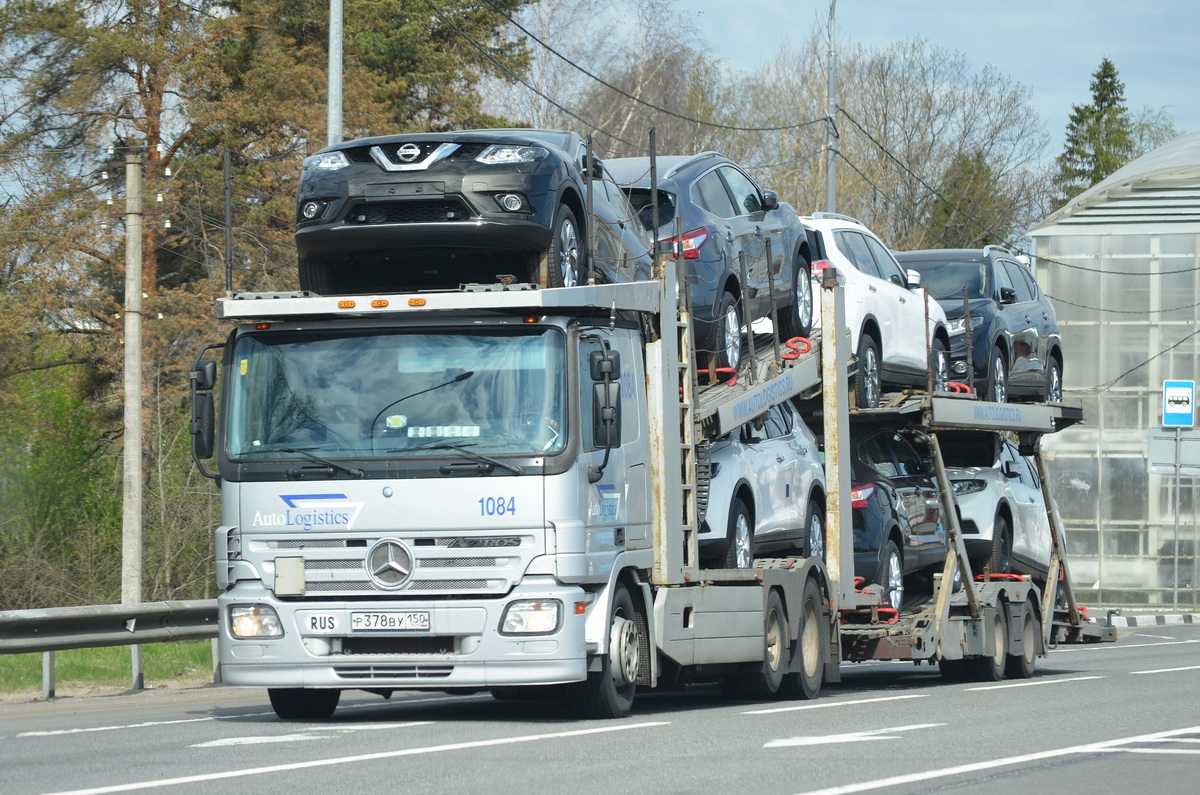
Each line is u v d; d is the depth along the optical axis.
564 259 39.19
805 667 47.78
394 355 36.12
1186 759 29.92
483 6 152.00
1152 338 135.62
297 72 115.62
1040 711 41.03
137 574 72.19
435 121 146.62
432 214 37.72
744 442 47.25
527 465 35.00
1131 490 134.88
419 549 35.25
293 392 36.38
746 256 50.50
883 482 56.81
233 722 38.53
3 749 31.92
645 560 38.62
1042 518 71.88
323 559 35.69
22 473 100.50
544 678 34.81
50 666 49.50
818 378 52.19
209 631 55.50
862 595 53.22
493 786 25.33
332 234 37.84
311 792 24.66
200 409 37.00
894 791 25.16
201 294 107.69
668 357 40.06
